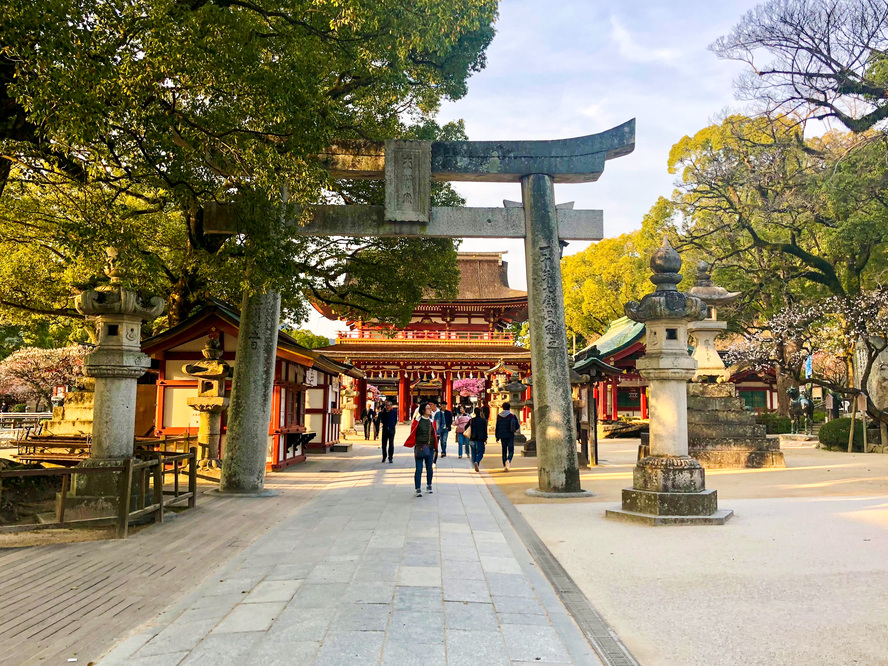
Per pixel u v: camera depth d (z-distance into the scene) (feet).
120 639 15.14
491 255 185.88
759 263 101.81
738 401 61.00
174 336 55.67
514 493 42.73
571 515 33.42
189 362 56.59
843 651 14.34
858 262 91.35
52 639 15.10
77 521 25.98
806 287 106.22
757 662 13.85
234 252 37.65
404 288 59.16
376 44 33.30
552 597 18.26
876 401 89.61
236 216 36.01
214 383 47.85
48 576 20.71
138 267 30.66
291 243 35.27
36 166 29.50
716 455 59.21
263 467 41.01
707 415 60.90
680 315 32.91
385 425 65.26
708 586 19.66
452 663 13.21
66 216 51.96
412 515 31.94
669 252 34.30
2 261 62.75
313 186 31.55
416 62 49.42
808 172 90.22
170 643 14.38
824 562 22.20
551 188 43.52
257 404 40.75
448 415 75.82
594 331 177.88
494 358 155.12
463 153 43.37
